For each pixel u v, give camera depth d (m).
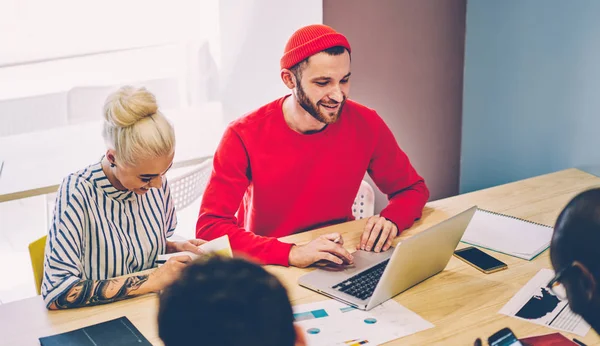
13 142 2.97
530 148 2.89
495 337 1.44
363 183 2.41
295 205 2.12
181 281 0.66
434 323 1.50
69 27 3.20
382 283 1.52
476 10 2.97
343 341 1.42
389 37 2.83
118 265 1.70
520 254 1.85
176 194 2.51
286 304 0.65
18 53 3.12
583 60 2.60
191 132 3.17
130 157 1.54
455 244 1.72
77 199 1.63
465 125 3.16
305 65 1.89
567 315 1.54
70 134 3.08
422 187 2.21
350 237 1.97
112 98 1.54
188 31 3.43
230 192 2.02
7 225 3.24
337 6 2.64
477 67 3.03
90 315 1.53
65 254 1.58
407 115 3.01
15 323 1.50
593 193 0.79
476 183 3.19
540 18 2.71
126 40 3.34
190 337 0.63
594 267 0.76
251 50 2.98
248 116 2.07
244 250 1.84
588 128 2.64
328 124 2.06
